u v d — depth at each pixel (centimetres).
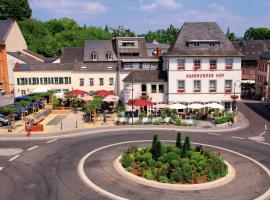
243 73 9125
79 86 6250
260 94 7812
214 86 5325
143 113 4800
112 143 3591
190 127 4425
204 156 2859
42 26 12325
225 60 5247
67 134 3978
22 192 2281
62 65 6359
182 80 5278
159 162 2647
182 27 5556
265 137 3953
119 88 6191
